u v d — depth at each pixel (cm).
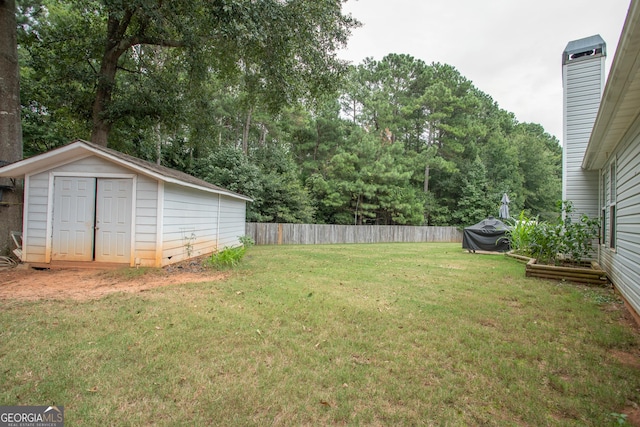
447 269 810
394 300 489
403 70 2703
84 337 325
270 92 1085
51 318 380
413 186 2697
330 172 2239
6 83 731
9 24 738
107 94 1038
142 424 198
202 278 641
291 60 970
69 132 1416
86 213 713
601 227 773
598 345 332
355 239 1944
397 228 2119
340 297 498
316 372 264
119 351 295
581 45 923
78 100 1080
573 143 921
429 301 489
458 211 2666
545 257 848
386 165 2212
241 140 2511
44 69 1070
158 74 1118
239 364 275
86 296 488
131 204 709
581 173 909
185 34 880
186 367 268
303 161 2428
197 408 214
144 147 1617
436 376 262
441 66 2777
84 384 240
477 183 2658
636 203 446
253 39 797
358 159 2191
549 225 875
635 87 374
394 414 211
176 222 776
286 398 226
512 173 2905
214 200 1039
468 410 218
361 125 2411
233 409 214
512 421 207
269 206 1880
